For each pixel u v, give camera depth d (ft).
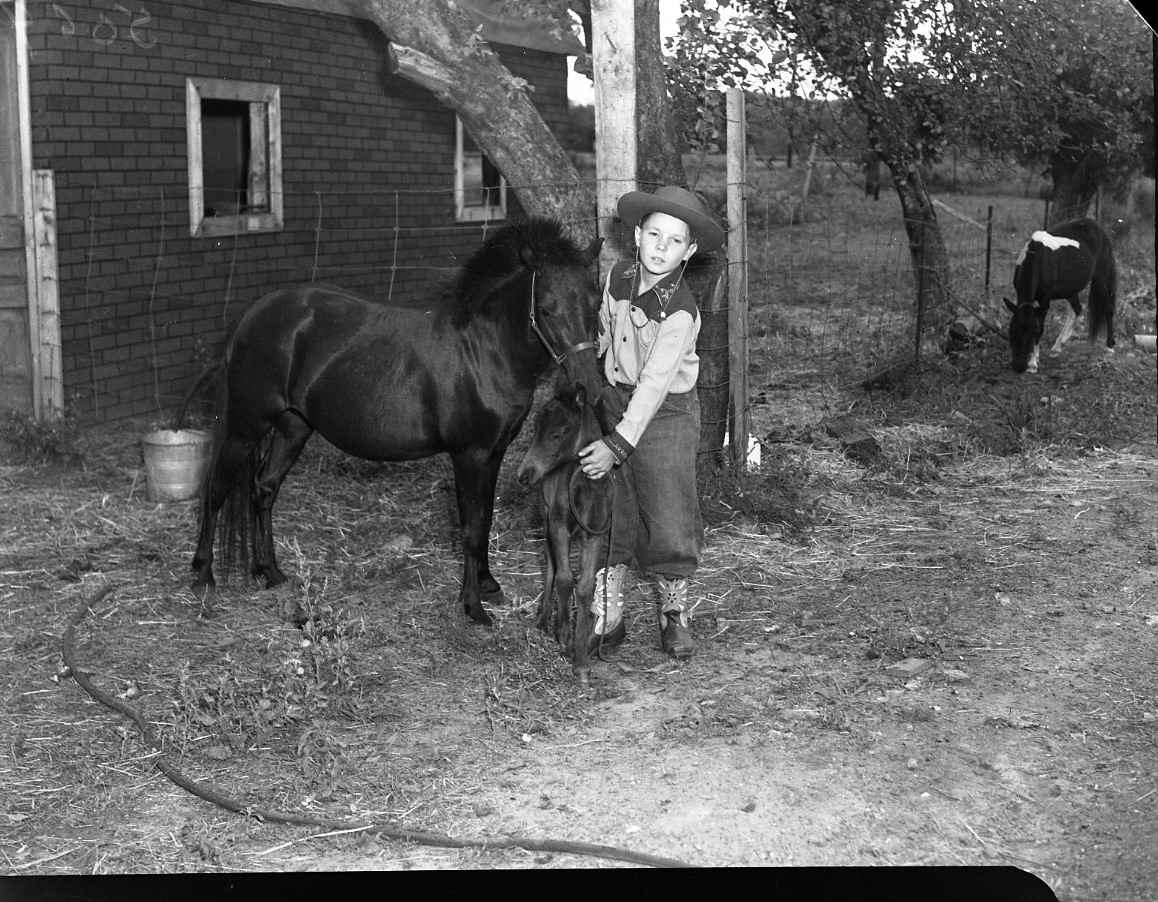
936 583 18.51
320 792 12.21
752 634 16.56
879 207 78.02
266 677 14.69
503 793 12.24
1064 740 13.37
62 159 26.81
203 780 12.55
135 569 19.20
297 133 32.89
